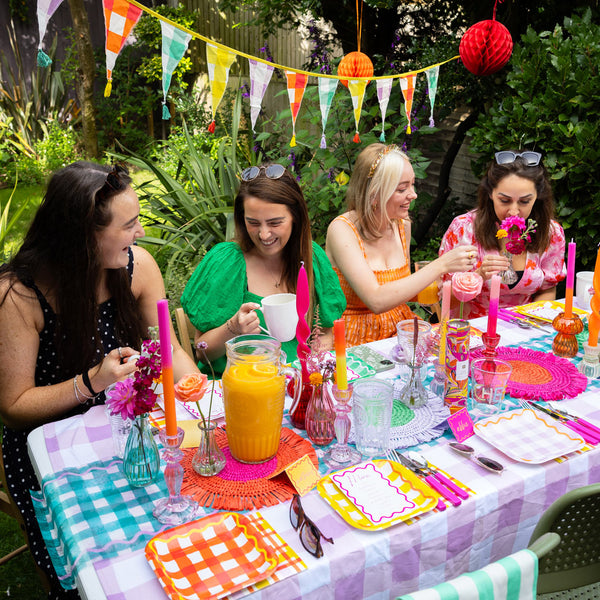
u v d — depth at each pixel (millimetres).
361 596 1215
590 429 1558
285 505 1310
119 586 1098
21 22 8703
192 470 1419
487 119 3715
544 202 2611
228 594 1061
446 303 1652
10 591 2146
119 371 1573
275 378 1356
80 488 1375
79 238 1695
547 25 4246
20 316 1709
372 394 1441
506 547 1422
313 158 4316
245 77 7625
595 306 1832
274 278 2264
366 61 2576
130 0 1604
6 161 7766
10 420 1719
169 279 3391
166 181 3910
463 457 1467
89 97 7340
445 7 4812
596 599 1494
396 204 2498
